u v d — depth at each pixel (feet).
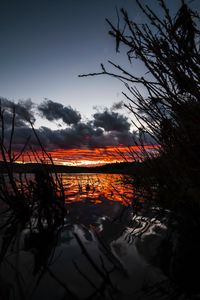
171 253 4.61
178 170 5.47
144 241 5.47
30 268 4.16
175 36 3.61
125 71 4.10
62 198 9.82
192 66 3.71
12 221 7.97
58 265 4.26
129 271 3.93
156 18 3.59
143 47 3.86
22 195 9.35
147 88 4.18
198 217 6.28
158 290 3.30
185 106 4.18
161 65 3.78
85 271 3.98
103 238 5.82
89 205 10.82
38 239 5.85
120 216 8.38
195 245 4.95
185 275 3.67
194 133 4.47
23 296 3.23
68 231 6.53
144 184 9.25
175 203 6.84
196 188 5.09
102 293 3.26
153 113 4.79
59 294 3.26
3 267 4.24
